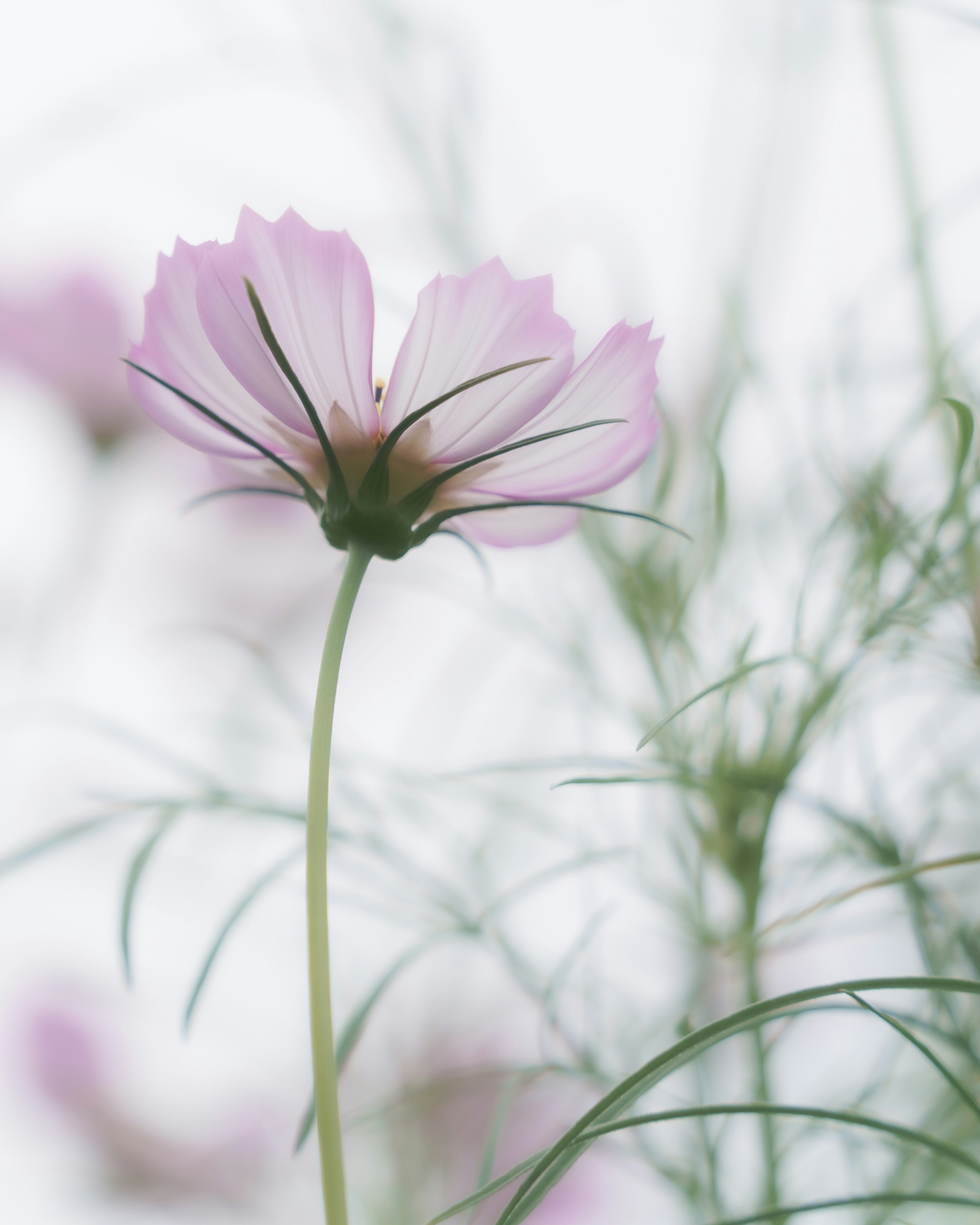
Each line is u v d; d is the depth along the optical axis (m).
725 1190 0.55
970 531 0.52
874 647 0.54
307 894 0.43
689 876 0.59
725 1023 0.42
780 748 0.55
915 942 0.54
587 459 0.46
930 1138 0.43
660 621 0.59
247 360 0.45
